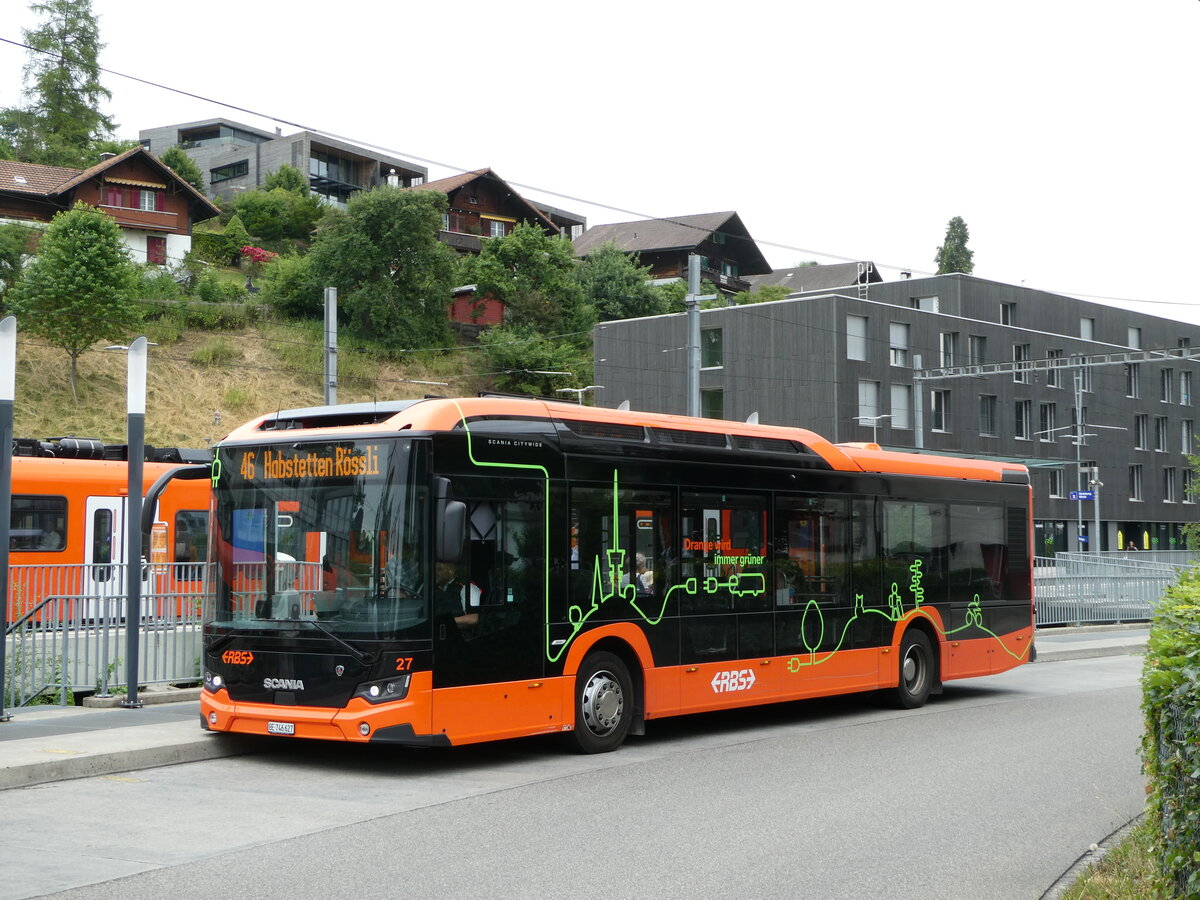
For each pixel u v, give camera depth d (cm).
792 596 1451
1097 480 5447
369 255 6600
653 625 1272
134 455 1414
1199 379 7838
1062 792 1023
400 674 1036
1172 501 7456
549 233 9156
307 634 1071
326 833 836
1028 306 6838
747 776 1091
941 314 5888
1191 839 537
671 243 9075
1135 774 1114
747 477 1405
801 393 5431
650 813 917
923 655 1662
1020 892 702
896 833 859
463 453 1098
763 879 722
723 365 5684
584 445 1217
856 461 1571
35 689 1479
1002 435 6209
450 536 1035
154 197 6975
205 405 5538
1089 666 2312
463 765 1144
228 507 1145
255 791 997
